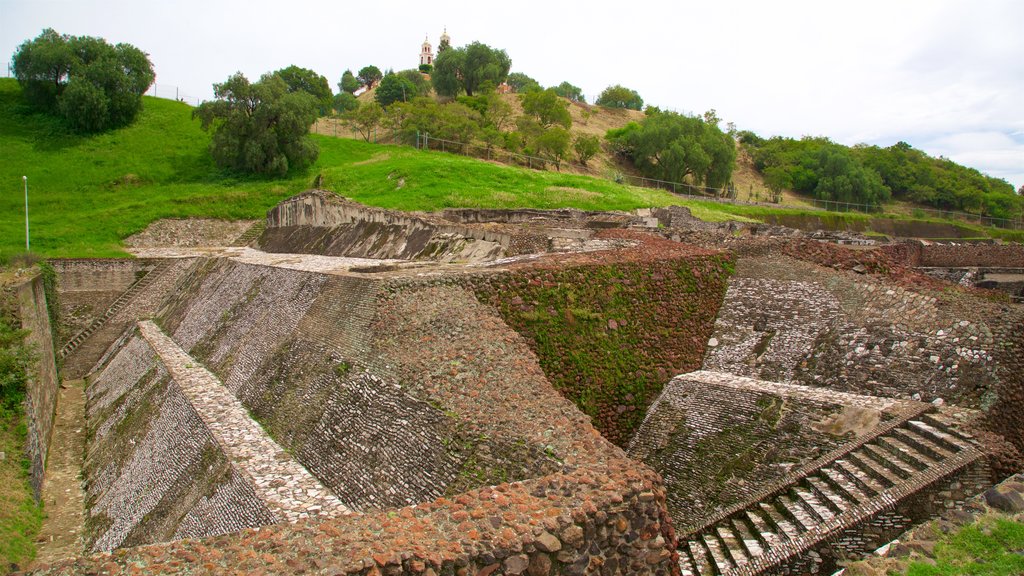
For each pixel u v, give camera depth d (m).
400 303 15.98
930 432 11.98
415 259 26.73
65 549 15.01
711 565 11.62
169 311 37.41
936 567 9.02
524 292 17.09
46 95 78.25
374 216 34.31
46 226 52.00
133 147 72.81
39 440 19.73
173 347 28.73
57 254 45.44
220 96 66.12
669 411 16.33
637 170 90.62
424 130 78.50
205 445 15.95
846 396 14.05
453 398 12.78
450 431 11.90
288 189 61.12
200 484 14.69
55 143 72.19
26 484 16.17
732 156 86.31
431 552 7.98
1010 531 9.48
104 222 53.25
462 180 55.94
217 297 30.91
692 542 12.45
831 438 13.01
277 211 50.50
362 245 33.00
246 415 17.86
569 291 17.61
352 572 7.53
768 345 17.56
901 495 10.70
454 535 8.45
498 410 12.37
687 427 15.55
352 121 88.88
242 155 65.88
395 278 16.61
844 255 19.48
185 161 70.69
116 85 76.62
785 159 101.19
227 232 55.94
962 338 14.13
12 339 19.97
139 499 16.25
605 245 22.83
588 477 9.88
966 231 70.94
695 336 18.83
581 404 16.31
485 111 88.81
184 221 55.09
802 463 12.84
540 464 10.63
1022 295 25.22
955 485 10.84
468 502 9.33
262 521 11.69
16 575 7.62
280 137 66.75
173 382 21.69
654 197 61.06
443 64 110.38
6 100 79.94
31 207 58.31
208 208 57.19
